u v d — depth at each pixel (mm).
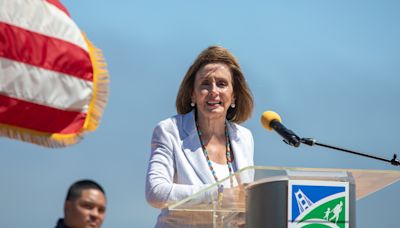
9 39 9570
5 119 9531
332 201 8531
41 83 9711
